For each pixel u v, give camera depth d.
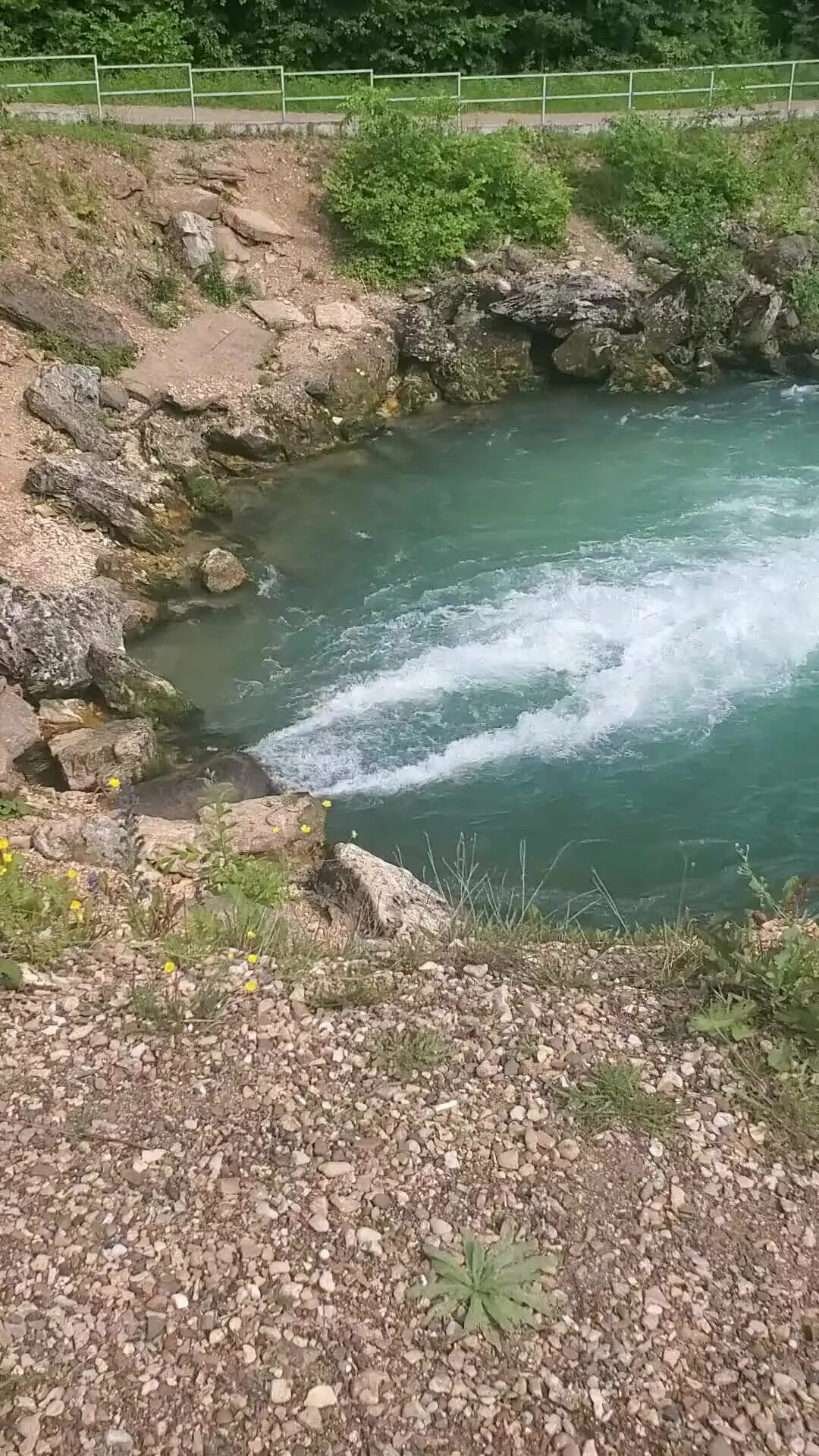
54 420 14.20
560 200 20.16
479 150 19.66
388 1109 4.95
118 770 9.02
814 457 16.19
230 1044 5.31
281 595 12.46
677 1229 4.46
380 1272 4.20
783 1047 5.27
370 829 8.66
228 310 17.78
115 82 22.88
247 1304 4.05
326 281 18.91
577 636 11.35
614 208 21.19
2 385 14.60
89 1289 4.07
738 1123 4.96
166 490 14.21
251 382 16.30
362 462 16.05
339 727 10.02
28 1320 3.95
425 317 18.28
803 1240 4.45
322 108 23.45
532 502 14.73
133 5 24.30
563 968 6.04
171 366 16.17
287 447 15.85
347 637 11.55
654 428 17.41
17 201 16.77
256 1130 4.82
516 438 17.03
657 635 11.30
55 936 6.11
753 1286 4.24
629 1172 4.70
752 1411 3.79
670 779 9.26
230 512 14.40
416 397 17.91
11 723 9.41
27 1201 4.41
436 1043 5.34
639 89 26.44
